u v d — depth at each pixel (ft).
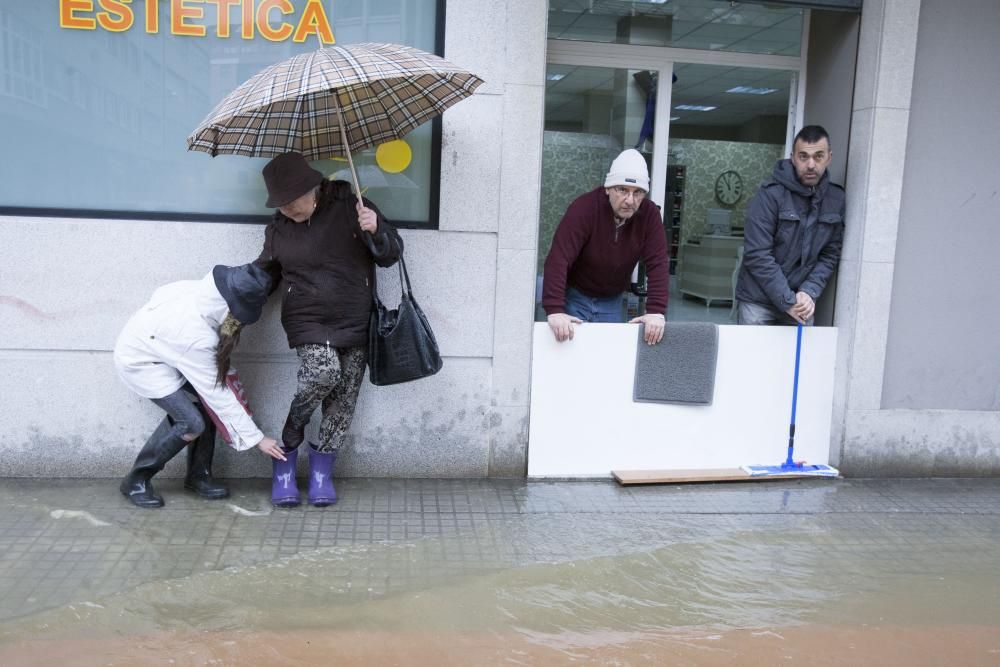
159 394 13.01
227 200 14.53
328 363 13.19
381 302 13.57
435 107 13.48
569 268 15.58
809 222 15.65
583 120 18.42
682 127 19.10
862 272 15.75
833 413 16.46
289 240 13.16
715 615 10.91
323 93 13.30
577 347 15.38
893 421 16.29
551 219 18.69
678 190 19.30
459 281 14.99
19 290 14.10
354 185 13.55
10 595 10.68
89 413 14.51
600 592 11.39
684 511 14.34
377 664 9.52
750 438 16.19
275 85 11.43
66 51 13.96
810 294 15.81
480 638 10.15
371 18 14.48
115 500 13.75
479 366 15.24
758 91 18.80
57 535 12.42
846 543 13.30
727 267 19.29
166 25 14.07
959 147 15.81
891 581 12.03
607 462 15.78
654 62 18.13
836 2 15.65
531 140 14.78
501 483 15.35
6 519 12.90
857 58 15.92
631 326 15.46
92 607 10.45
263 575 11.46
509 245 14.96
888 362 16.19
